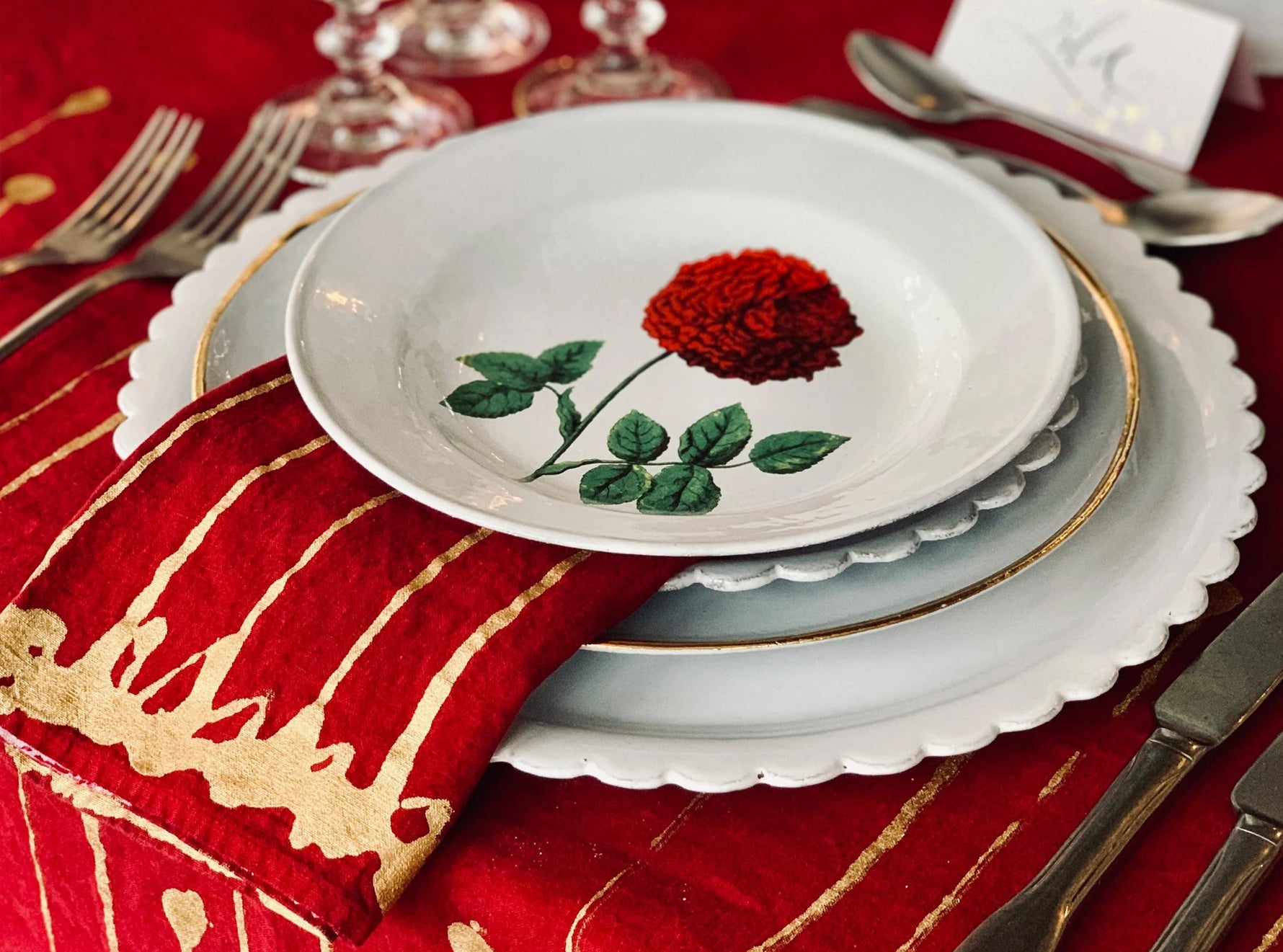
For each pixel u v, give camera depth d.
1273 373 0.59
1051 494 0.47
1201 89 0.73
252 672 0.42
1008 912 0.39
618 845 0.42
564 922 0.40
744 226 0.62
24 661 0.43
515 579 0.43
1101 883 0.41
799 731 0.42
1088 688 0.42
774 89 0.80
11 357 0.59
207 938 0.47
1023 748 0.45
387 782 0.40
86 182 0.72
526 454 0.51
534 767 0.41
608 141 0.63
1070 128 0.77
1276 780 0.42
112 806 0.41
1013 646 0.44
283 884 0.39
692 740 0.41
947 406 0.52
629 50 0.80
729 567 0.42
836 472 0.50
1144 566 0.46
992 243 0.56
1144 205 0.69
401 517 0.45
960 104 0.79
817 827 0.43
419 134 0.76
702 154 0.63
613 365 0.55
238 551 0.44
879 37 0.83
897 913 0.40
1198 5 0.79
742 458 0.51
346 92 0.78
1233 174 0.74
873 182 0.61
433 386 0.53
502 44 0.85
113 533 0.45
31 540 0.50
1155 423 0.51
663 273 0.60
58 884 0.49
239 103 0.79
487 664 0.41
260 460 0.46
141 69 0.81
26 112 0.77
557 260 0.60
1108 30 0.75
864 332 0.57
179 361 0.53
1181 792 0.43
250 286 0.55
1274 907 0.40
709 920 0.40
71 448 0.54
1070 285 0.52
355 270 0.55
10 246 0.68
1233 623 0.46
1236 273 0.65
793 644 0.43
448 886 0.42
